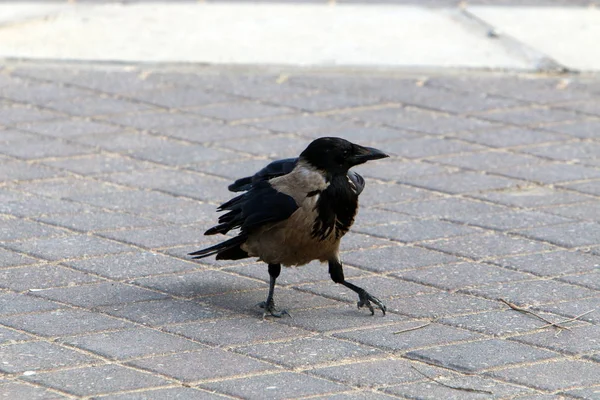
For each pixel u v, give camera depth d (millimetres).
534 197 12273
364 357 8359
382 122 14766
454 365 8219
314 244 8969
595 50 17531
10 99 15227
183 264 10359
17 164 12969
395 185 12641
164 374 8000
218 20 18750
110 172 12820
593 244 10922
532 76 16609
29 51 16969
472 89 16078
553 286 9883
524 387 7867
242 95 15672
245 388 7781
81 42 17453
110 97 15484
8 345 8461
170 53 17109
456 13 19453
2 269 10078
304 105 15352
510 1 20219
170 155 13422
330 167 8852
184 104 15281
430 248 10836
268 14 19203
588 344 8641
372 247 10859
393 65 16828
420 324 9039
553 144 14039
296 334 8805
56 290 9641
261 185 9125
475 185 12641
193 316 9148
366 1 20203
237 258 9656
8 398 7566
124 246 10734
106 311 9203
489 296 9648
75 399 7590
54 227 11148
